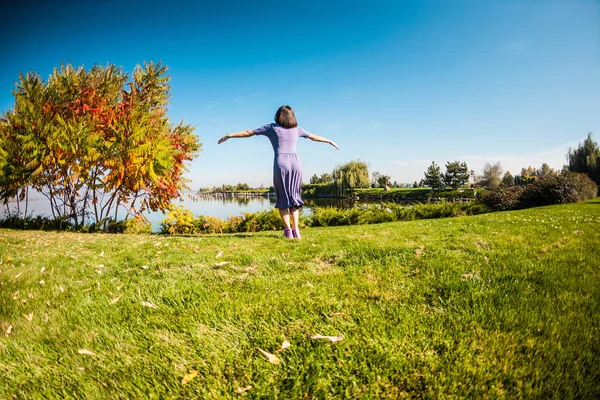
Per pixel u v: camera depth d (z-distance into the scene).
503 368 1.45
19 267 3.78
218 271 3.22
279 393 1.38
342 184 75.56
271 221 14.25
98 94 13.32
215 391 1.38
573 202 19.03
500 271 2.86
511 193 20.42
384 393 1.36
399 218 15.65
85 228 12.64
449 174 77.25
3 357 1.70
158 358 1.65
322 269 3.22
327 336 1.74
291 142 5.13
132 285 2.85
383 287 2.54
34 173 11.67
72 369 1.58
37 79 12.77
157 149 12.01
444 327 1.87
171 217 14.08
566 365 1.47
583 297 2.18
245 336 1.84
